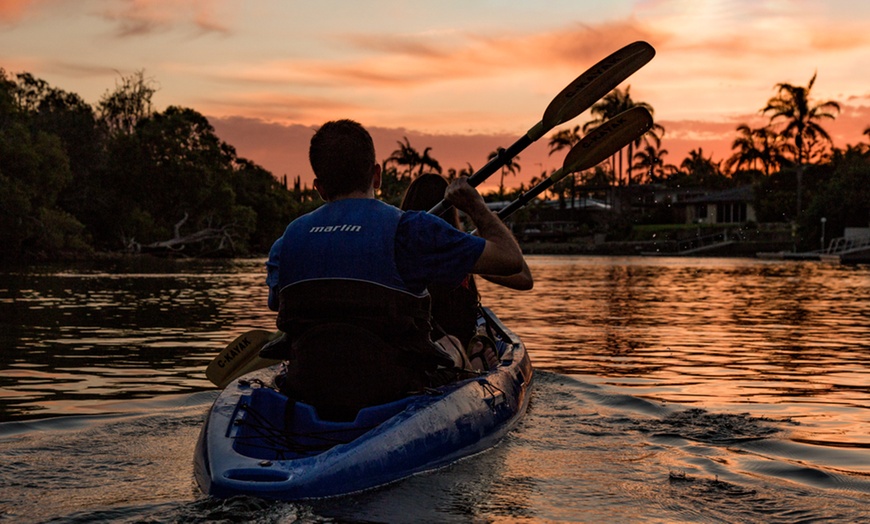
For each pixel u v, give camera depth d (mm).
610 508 2844
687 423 4383
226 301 13953
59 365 6648
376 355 3082
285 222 65688
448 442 3252
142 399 5062
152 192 48656
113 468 3305
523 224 75375
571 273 28891
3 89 42250
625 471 3334
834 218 50031
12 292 15805
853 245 45531
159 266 31672
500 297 16094
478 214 3193
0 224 34812
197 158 49688
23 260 36500
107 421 4258
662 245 64500
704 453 3699
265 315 11336
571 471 3320
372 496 2811
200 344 8125
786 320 11352
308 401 3184
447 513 2732
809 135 61062
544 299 15523
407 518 2668
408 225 3014
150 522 2598
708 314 12281
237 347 4258
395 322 3039
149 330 9367
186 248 51688
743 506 2895
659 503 2908
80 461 3422
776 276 26078
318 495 2678
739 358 7391
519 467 3357
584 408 4762
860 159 53219
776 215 63844
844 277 25312
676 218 74625
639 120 4688
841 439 4043
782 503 2932
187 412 4531
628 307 13625
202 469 2920
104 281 20203
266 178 70438
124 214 47500
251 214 52219
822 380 6125
